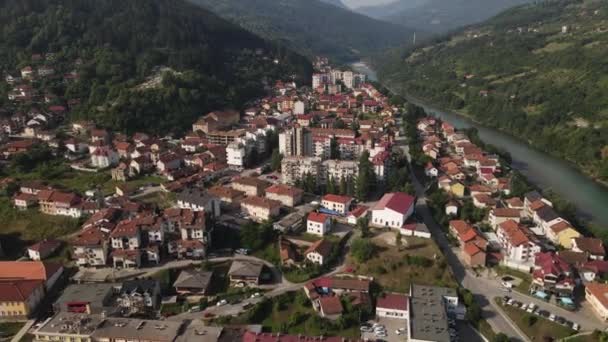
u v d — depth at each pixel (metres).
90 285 161.12
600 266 169.88
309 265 174.25
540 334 143.12
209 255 184.75
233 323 148.12
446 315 143.75
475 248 179.62
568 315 150.50
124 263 176.00
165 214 194.88
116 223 195.88
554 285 161.38
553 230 192.50
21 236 198.25
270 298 158.25
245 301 158.50
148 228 185.25
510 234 185.75
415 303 149.00
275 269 177.00
